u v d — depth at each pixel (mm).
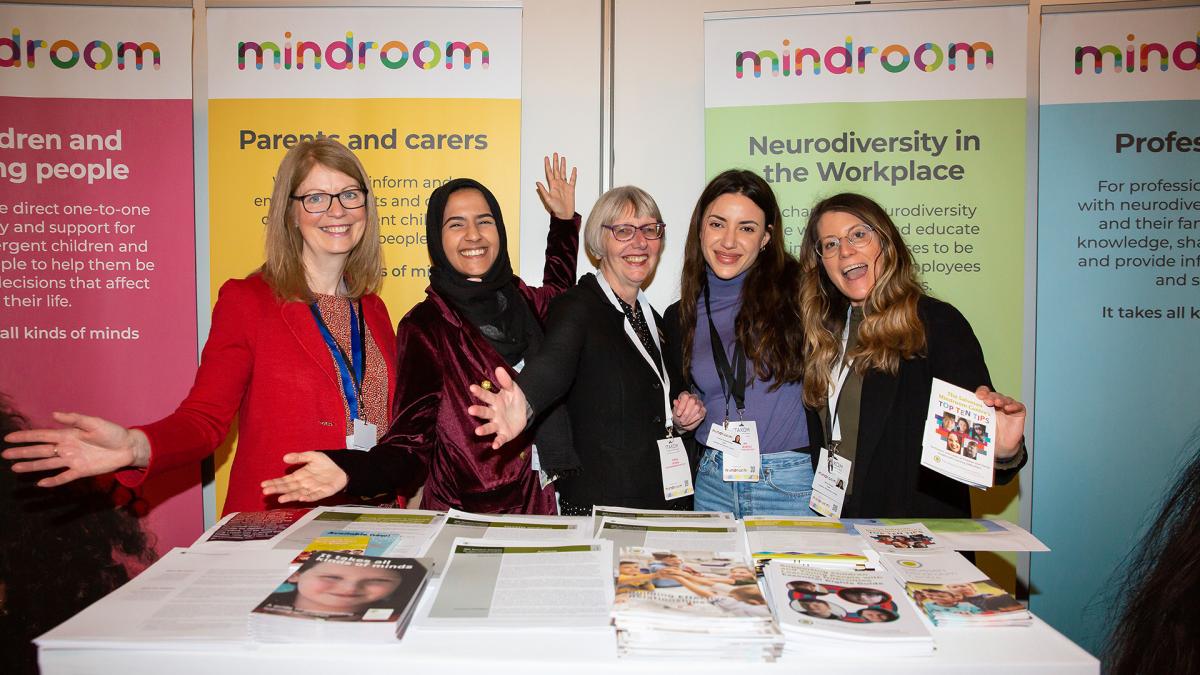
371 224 2303
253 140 2943
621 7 3146
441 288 2262
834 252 2188
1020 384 2910
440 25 2957
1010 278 2900
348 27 2947
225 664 1174
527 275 3168
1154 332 2896
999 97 2883
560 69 3152
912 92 2914
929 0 2887
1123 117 2881
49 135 2904
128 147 2924
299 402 2094
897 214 2932
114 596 1322
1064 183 2914
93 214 2920
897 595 1346
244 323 2098
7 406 2910
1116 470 2918
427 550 1550
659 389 2254
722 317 2389
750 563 1509
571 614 1264
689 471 2229
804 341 2295
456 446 2178
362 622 1193
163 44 2922
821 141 2947
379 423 2205
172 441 1778
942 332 2107
